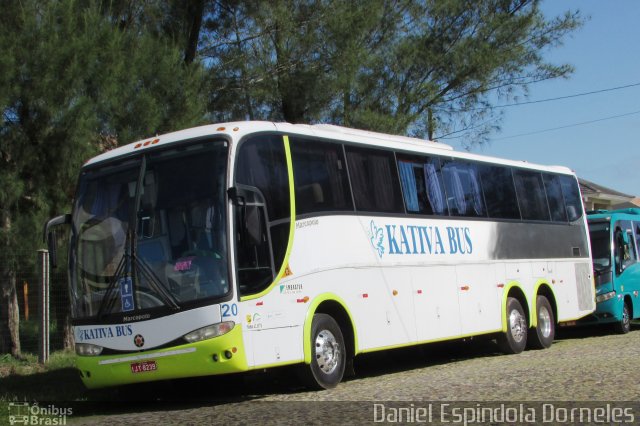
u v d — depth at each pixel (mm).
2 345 15609
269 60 21750
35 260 15344
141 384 12172
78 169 14977
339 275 12188
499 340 17000
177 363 10148
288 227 11312
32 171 14812
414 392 10727
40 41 14555
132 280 10578
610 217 22578
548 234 19078
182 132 11133
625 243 23062
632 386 10609
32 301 16578
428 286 14391
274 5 21125
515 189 18109
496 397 9977
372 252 13031
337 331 11992
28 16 14633
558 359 14992
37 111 14531
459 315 15211
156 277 10453
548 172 19734
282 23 21188
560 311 19125
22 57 14312
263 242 10820
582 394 10039
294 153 11812
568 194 20531
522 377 12070
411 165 14633
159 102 16844
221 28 21766
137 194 10969
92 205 11352
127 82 16156
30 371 14633
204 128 11023
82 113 14766
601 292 22000
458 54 25094
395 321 13344
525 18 25844
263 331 10531
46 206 14867
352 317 12328
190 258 10375
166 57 17188
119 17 17969
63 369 14719
